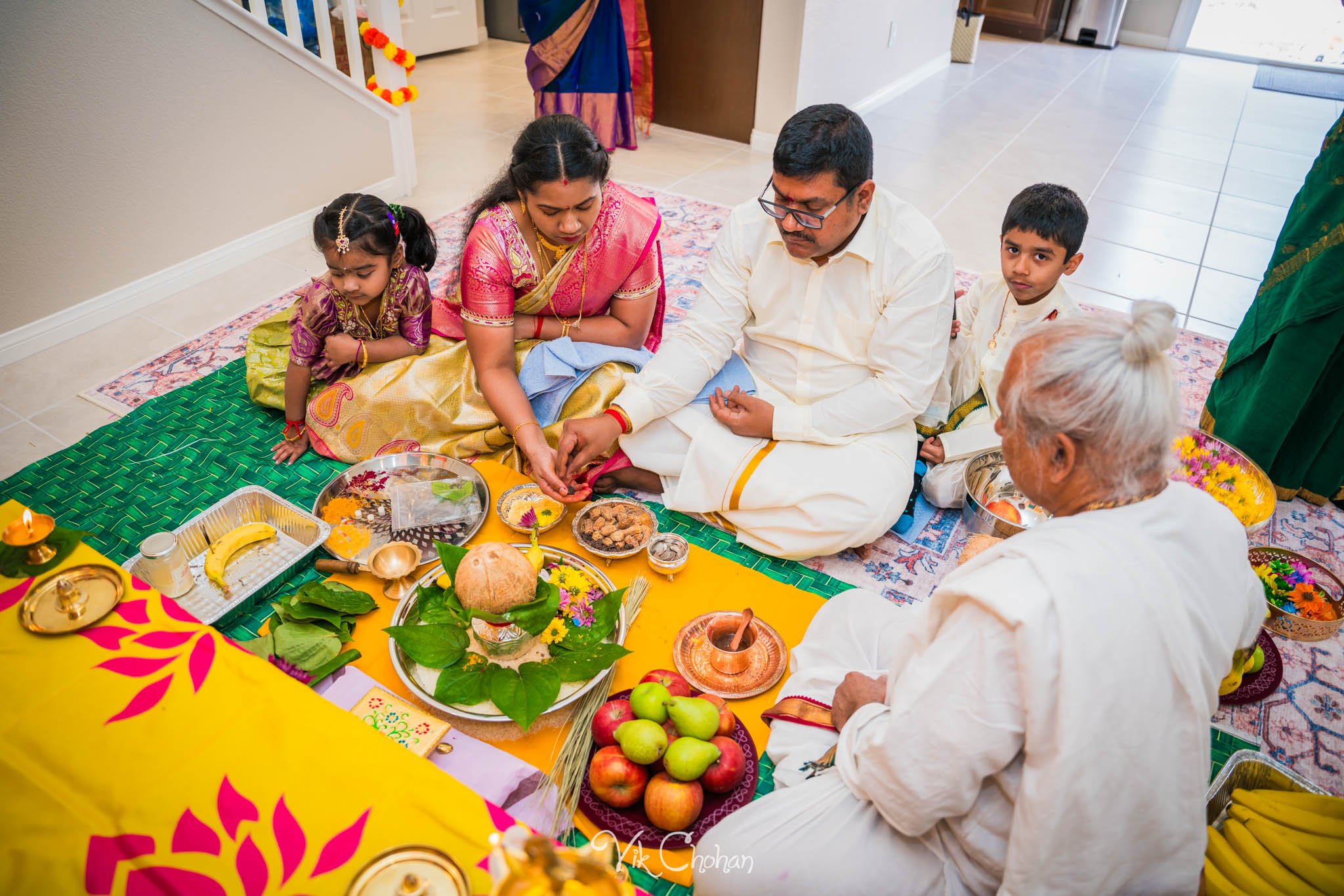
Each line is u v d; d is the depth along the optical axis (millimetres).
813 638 1763
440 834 1006
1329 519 2447
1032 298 2270
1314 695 1910
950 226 4215
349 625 1801
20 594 1326
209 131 3297
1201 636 1020
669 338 2258
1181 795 1029
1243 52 7473
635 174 4656
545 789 1442
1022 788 1021
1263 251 4141
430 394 2393
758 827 1273
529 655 1617
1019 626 980
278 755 1094
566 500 2090
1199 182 4910
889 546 2264
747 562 2180
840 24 4953
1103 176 4934
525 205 2100
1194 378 3102
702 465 2152
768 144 5043
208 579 1916
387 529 2107
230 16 3203
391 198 4168
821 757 1460
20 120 2754
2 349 2883
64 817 1025
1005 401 1077
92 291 3104
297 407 2490
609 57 4629
